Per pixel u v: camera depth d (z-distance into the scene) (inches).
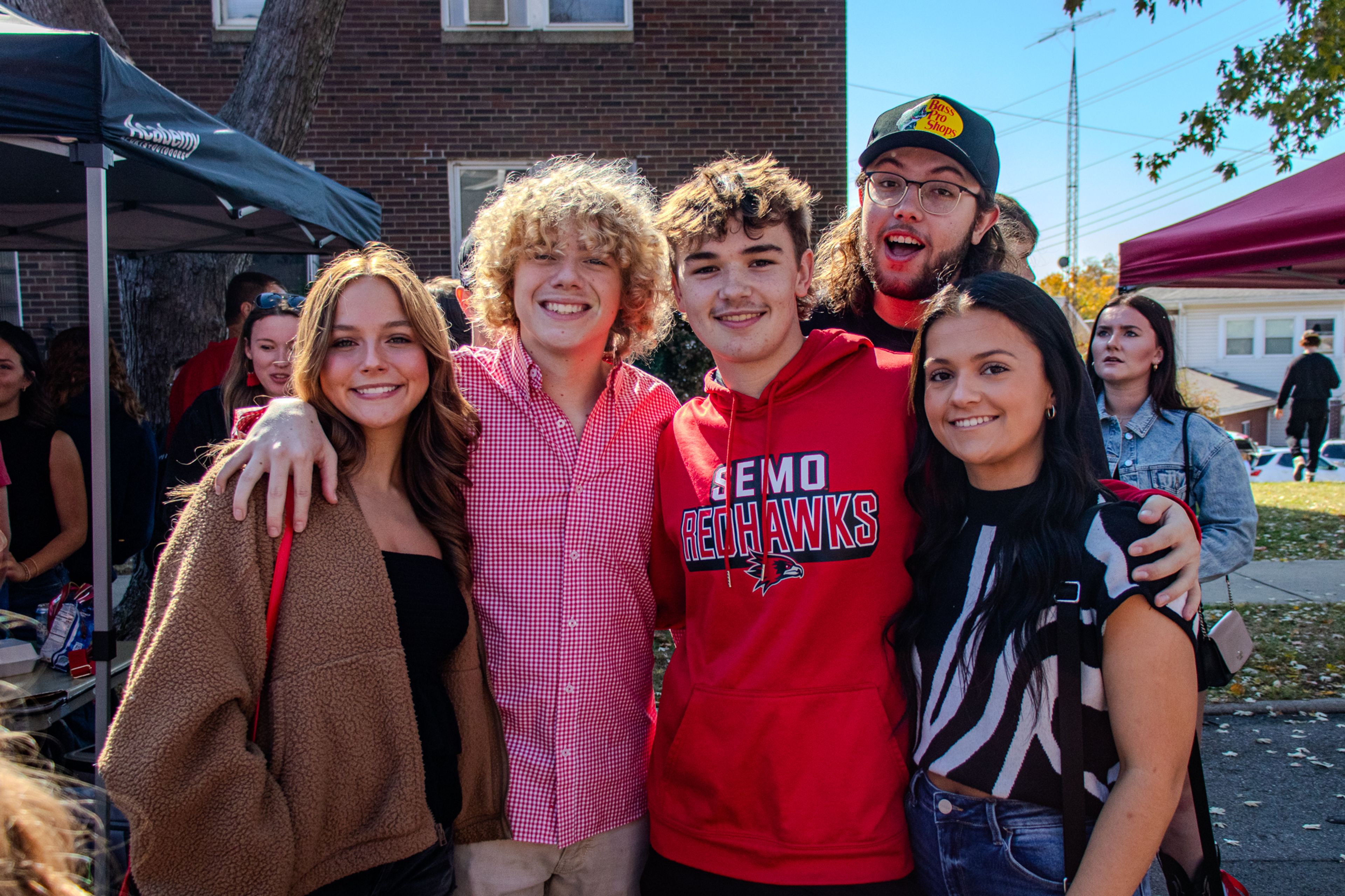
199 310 245.1
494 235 76.4
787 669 65.6
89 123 107.4
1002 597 58.2
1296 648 198.1
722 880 66.4
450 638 68.6
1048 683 56.2
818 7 353.7
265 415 63.6
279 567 59.4
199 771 53.7
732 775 66.3
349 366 65.0
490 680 73.0
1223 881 62.2
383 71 352.8
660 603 82.7
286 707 58.4
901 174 86.5
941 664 61.7
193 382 192.4
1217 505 109.5
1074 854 54.7
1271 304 1076.5
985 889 57.9
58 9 205.6
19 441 141.6
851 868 62.9
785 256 70.8
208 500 59.6
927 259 87.8
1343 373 1060.5
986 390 58.6
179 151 126.0
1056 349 59.2
